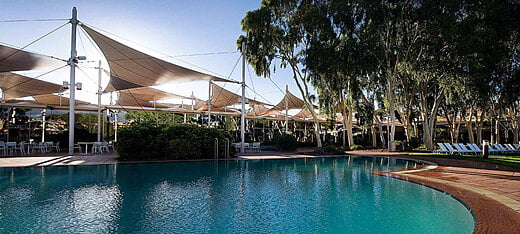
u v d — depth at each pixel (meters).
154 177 8.52
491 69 15.77
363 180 8.18
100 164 11.00
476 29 15.45
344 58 16.80
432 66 17.03
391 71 19.20
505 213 4.57
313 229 4.18
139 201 5.63
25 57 13.23
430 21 16.25
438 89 21.17
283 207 5.31
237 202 5.64
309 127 38.78
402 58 18.95
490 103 21.11
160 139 13.28
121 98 22.48
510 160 13.09
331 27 17.56
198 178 8.44
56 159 12.39
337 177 8.72
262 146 21.88
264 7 18.45
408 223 4.44
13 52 12.55
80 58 14.02
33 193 6.21
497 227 3.89
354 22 17.67
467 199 5.53
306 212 5.01
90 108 20.72
